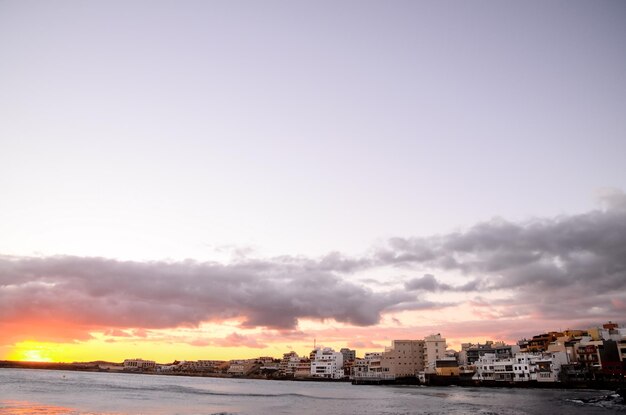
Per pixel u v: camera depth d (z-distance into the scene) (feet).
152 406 363.76
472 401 404.36
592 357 579.89
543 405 354.95
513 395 466.29
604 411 310.04
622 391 395.55
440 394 512.63
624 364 543.39
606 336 635.66
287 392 599.98
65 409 320.29
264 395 525.75
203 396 496.64
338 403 408.26
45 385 602.85
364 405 385.09
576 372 567.59
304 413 325.62
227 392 586.45
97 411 315.99
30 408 317.83
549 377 577.02
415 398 457.68
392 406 374.22
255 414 316.60
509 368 629.51
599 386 536.42
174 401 418.51
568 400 396.78
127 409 335.67
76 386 614.34
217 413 319.68
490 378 651.66
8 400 366.63
